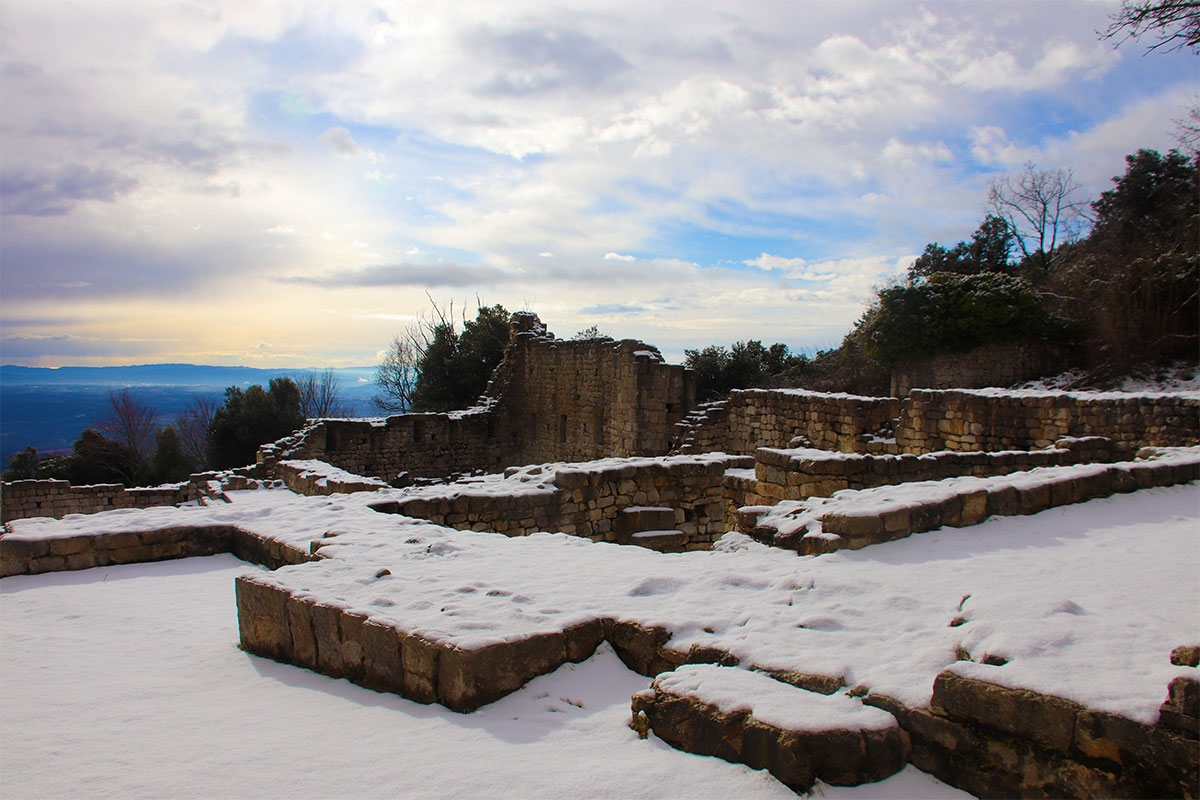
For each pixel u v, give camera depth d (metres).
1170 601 5.57
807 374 32.62
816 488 10.18
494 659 4.82
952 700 3.80
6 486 22.73
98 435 43.62
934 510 7.88
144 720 5.00
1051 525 8.21
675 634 5.11
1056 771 3.49
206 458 46.06
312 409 54.91
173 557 9.95
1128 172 29.66
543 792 3.73
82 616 7.59
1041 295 24.73
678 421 22.64
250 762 4.28
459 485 11.95
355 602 5.78
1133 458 13.44
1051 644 4.16
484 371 38.66
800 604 5.63
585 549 7.77
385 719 4.76
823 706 3.97
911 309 24.48
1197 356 20.11
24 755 4.48
